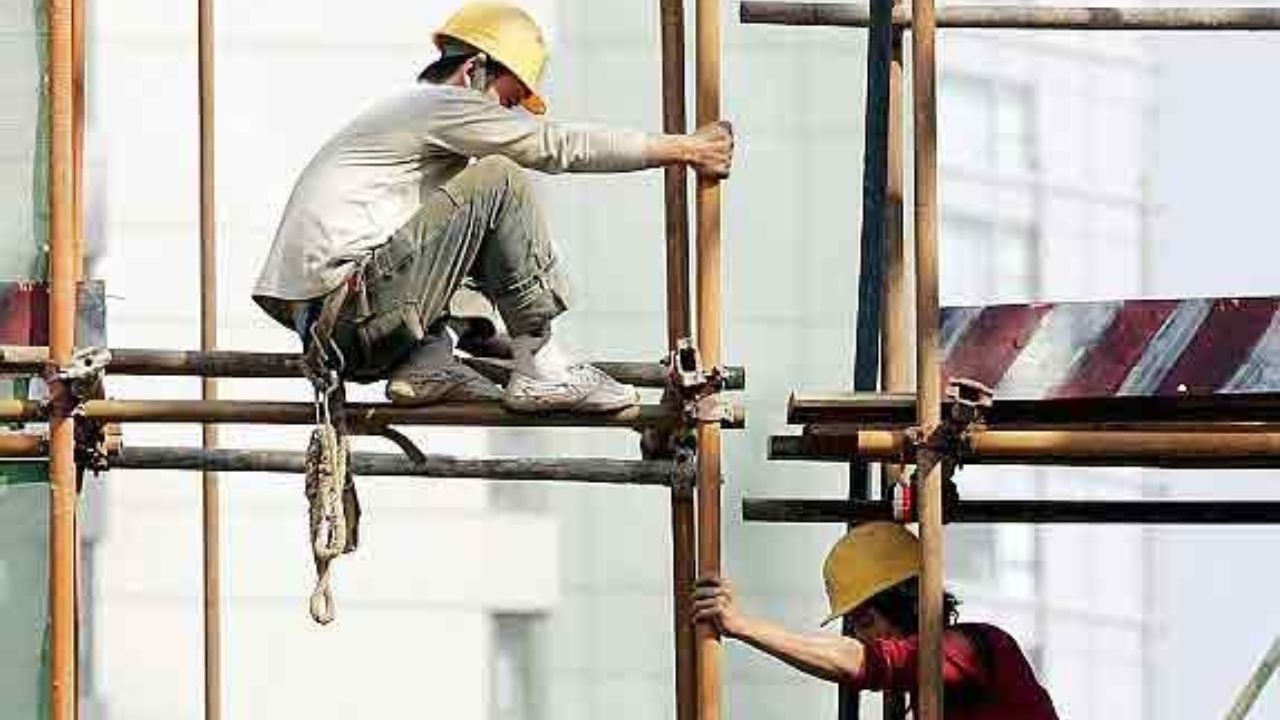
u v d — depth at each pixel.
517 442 52.81
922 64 25.47
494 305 26.48
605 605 53.56
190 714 53.81
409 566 53.31
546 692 53.31
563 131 25.81
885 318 30.67
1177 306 25.47
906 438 25.44
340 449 25.97
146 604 53.84
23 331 26.92
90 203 52.38
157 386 52.16
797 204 52.72
